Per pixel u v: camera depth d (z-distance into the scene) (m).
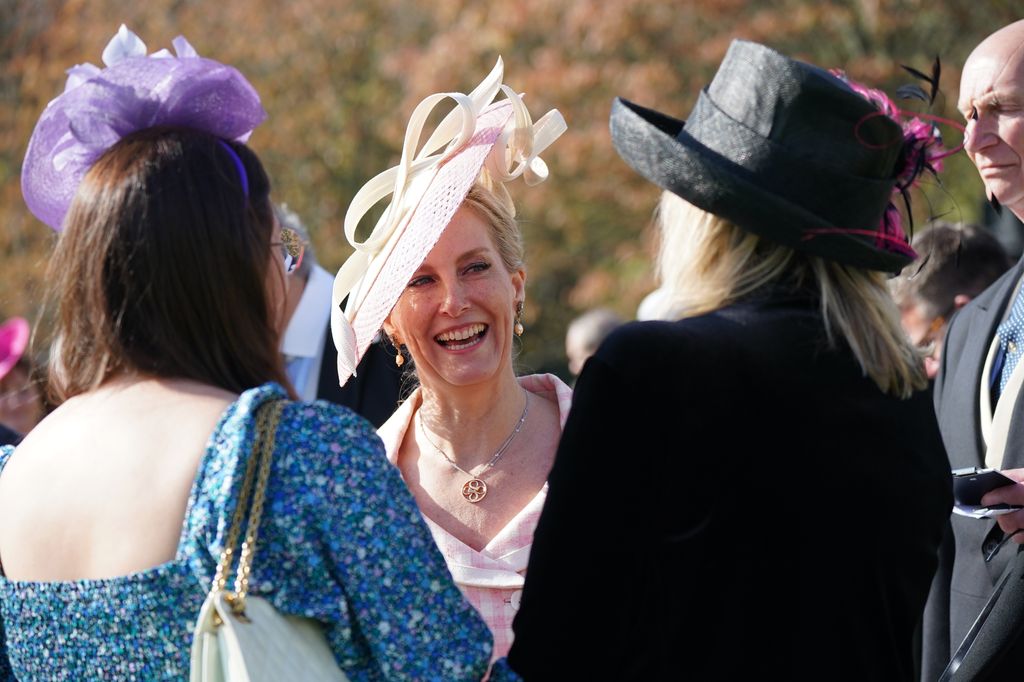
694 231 4.09
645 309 10.44
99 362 3.71
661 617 3.75
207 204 3.70
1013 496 4.96
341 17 29.83
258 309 3.80
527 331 33.38
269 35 29.88
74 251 3.71
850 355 3.91
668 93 23.97
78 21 28.03
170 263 3.64
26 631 3.64
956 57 21.77
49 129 4.22
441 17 27.50
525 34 26.45
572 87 24.53
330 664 3.56
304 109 29.55
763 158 3.95
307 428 3.59
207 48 29.47
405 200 5.23
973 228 8.58
